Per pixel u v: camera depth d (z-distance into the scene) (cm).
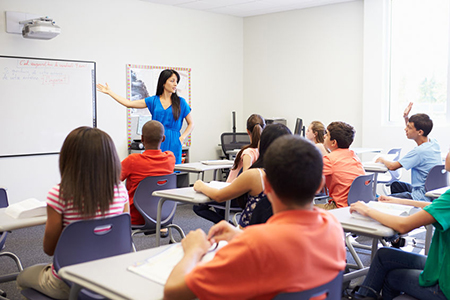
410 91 611
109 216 178
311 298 123
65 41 557
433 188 377
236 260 112
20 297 291
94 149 170
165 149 470
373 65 620
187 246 139
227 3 657
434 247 182
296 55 707
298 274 114
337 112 668
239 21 763
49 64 544
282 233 114
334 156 318
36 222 201
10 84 515
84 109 579
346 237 306
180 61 682
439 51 585
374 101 622
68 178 169
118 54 609
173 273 122
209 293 114
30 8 524
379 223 196
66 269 138
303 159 118
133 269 137
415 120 396
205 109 723
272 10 709
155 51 650
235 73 765
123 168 313
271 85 742
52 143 553
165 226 331
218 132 746
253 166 247
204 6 674
